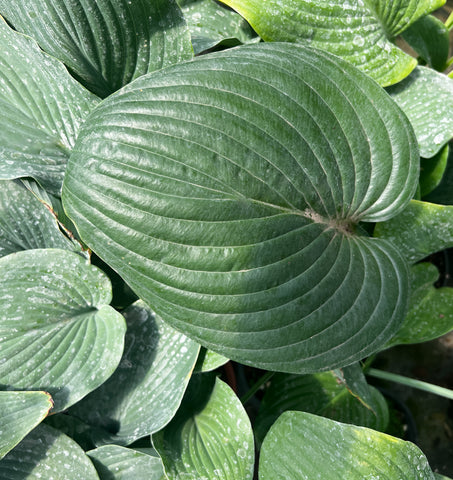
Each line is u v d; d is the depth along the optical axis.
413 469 0.36
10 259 0.40
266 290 0.32
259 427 0.50
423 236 0.43
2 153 0.39
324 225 0.35
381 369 0.66
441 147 0.46
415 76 0.48
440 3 0.47
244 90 0.32
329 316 0.34
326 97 0.34
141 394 0.42
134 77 0.45
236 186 0.31
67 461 0.39
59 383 0.39
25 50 0.41
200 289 0.31
